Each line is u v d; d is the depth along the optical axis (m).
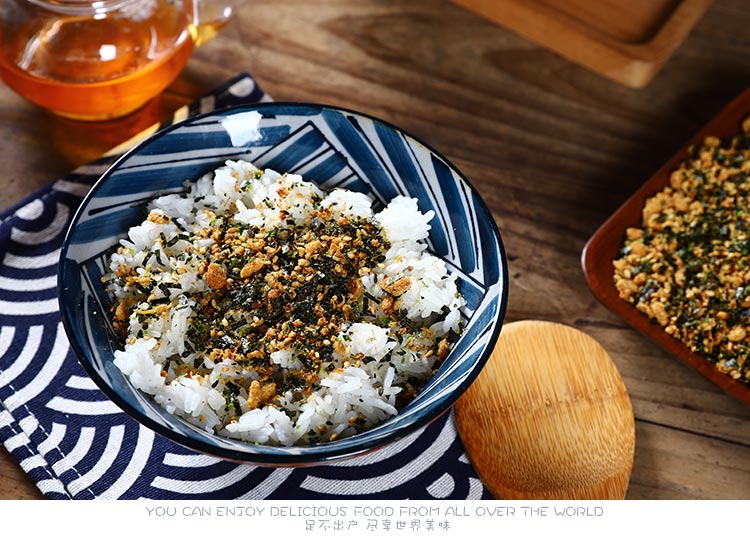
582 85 0.72
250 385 0.54
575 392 0.59
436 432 0.58
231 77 0.69
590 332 0.63
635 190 0.68
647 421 0.61
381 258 0.56
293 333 0.53
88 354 0.50
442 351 0.55
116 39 0.61
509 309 0.64
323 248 0.55
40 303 0.60
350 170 0.58
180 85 0.69
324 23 0.72
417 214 0.56
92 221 0.54
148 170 0.56
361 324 0.54
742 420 0.62
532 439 0.58
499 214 0.66
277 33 0.72
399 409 0.54
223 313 0.55
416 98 0.70
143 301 0.55
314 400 0.52
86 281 0.53
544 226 0.66
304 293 0.54
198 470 0.56
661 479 0.60
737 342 0.60
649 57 0.65
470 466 0.58
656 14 0.69
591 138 0.70
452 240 0.56
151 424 0.49
